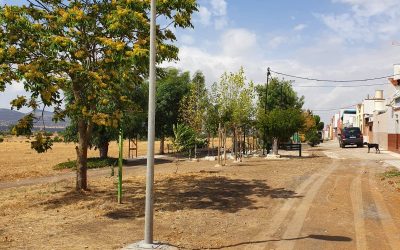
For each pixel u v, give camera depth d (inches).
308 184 664.4
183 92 1744.6
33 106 518.0
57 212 475.5
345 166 939.3
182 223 422.0
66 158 1530.5
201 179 722.2
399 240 362.3
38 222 428.5
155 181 711.7
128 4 528.7
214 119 1322.6
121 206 501.7
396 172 784.9
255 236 374.0
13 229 399.5
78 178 609.6
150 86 328.2
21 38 504.4
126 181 726.5
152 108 327.9
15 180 837.8
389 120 1529.3
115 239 362.6
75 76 505.7
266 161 1098.1
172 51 549.0
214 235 377.7
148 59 485.1
